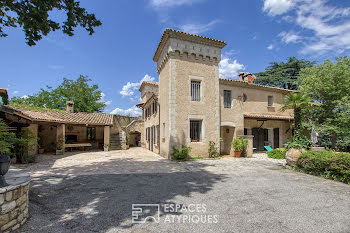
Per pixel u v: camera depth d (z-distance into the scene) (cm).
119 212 408
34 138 1082
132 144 2464
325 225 354
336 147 1549
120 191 556
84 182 655
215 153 1270
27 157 1062
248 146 1318
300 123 1512
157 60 1574
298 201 477
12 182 354
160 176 749
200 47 1305
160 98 1472
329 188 588
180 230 333
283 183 645
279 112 1712
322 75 1459
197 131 1295
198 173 804
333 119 1431
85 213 403
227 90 1462
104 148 1773
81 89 3031
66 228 339
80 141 1977
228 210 421
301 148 933
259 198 498
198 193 538
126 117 2467
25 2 530
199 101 1286
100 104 3241
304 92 1512
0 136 415
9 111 575
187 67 1265
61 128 1501
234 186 609
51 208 429
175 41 1230
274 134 1686
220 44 1357
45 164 1026
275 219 378
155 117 1628
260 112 1623
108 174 783
